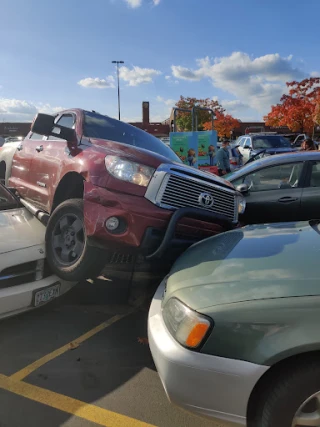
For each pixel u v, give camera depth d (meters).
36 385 2.95
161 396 2.83
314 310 1.98
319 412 1.95
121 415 2.63
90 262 3.61
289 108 26.62
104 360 3.29
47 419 2.58
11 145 6.33
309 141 9.84
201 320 2.12
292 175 5.98
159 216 3.52
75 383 2.97
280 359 1.95
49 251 3.89
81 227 3.73
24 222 4.38
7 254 3.64
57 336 3.70
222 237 3.39
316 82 26.00
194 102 36.78
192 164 13.20
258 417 2.03
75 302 4.48
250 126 45.69
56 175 4.32
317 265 2.34
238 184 6.25
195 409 2.11
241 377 1.98
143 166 3.59
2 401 2.76
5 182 6.16
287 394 1.95
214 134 13.98
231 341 2.03
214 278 2.42
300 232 3.14
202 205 3.84
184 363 2.09
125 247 3.46
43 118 4.14
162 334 2.32
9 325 3.91
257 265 2.48
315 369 1.93
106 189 3.50
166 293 2.59
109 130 4.87
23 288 3.64
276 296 2.10
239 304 2.11
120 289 4.84
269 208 5.94
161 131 43.78
